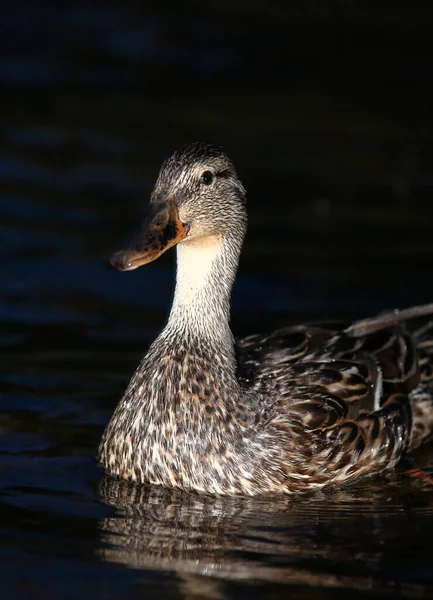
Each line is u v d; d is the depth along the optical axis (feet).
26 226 60.29
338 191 68.23
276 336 40.60
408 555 32.07
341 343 40.37
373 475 38.78
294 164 72.18
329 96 84.69
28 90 82.94
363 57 91.61
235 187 38.14
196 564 31.19
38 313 50.55
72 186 66.49
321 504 35.99
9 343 47.29
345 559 31.73
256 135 76.95
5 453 38.50
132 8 99.81
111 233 59.93
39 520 33.73
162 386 36.73
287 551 32.19
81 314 50.72
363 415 38.70
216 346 37.35
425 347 43.34
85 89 84.02
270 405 37.42
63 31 94.07
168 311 51.60
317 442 37.17
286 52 92.07
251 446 36.37
